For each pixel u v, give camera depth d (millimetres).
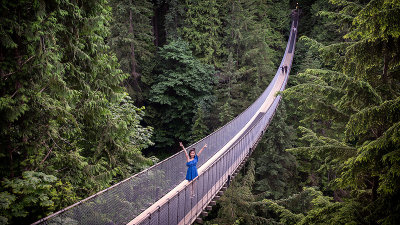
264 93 23422
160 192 6703
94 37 6035
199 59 28672
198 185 7633
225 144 13430
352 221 5086
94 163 6938
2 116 4254
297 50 39531
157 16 32875
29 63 4617
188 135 26516
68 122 6305
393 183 4172
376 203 4973
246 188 15141
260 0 41281
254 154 22438
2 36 4062
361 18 5059
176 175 7680
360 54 5656
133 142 9336
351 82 6168
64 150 5898
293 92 7664
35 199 4203
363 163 4793
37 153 5074
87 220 4312
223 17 32625
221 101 26625
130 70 24547
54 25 4637
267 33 40281
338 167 7059
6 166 4754
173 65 27609
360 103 6746
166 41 29578
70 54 5605
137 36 26234
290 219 8352
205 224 13664
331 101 7387
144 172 5988
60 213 3916
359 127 4973
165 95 26000
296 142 23156
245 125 17547
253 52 30375
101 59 6633
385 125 5832
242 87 29109
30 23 4309
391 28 4504
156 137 26938
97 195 4551
